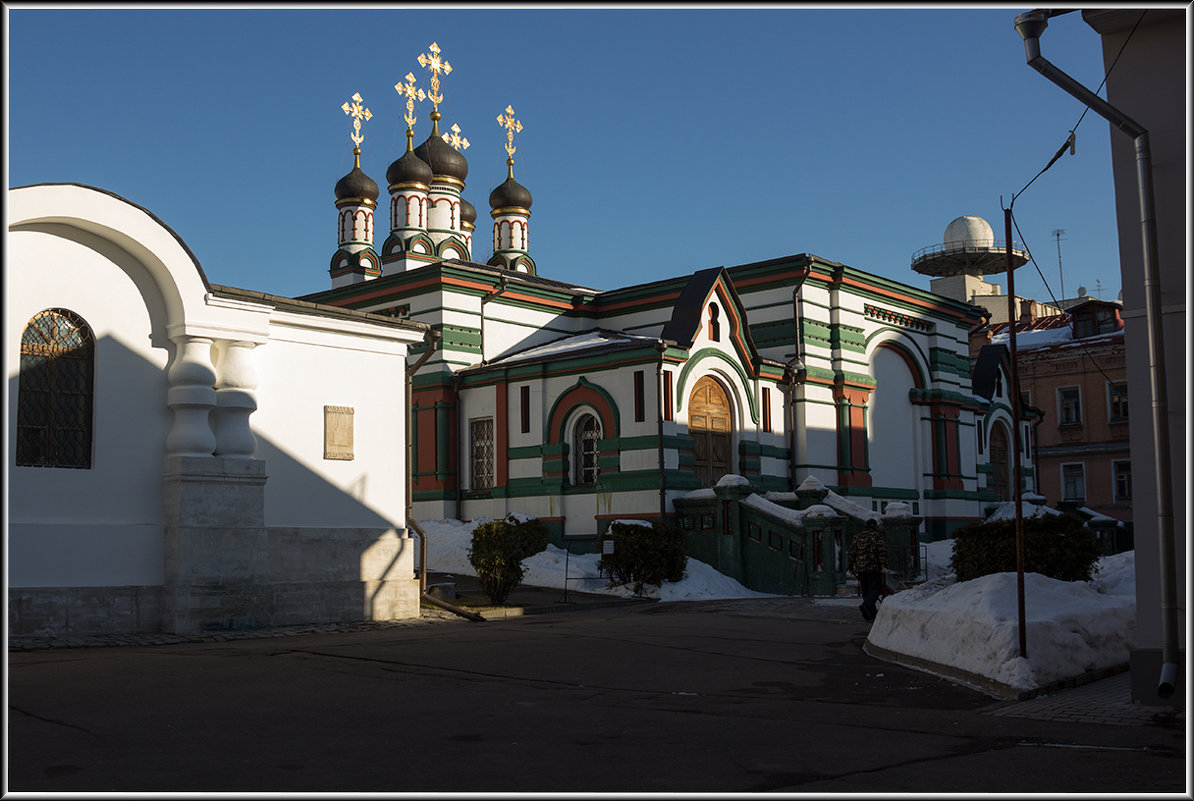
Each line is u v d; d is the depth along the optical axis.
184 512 17.73
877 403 37.88
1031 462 47.06
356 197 44.09
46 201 16.44
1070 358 53.38
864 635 16.94
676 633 17.09
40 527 16.55
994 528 16.72
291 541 19.39
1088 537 16.41
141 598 17.50
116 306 17.69
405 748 8.34
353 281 43.38
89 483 17.17
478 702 10.59
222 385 18.62
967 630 12.45
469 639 16.28
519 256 47.19
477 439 33.56
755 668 13.20
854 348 36.62
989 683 11.54
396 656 14.16
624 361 30.16
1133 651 10.39
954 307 41.12
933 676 12.59
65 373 17.16
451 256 44.53
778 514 27.77
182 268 17.95
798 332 35.16
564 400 31.52
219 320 18.41
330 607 19.62
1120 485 51.78
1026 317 63.34
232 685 11.60
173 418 18.20
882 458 37.66
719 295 32.06
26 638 16.23
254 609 18.36
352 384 20.62
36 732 8.89
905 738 8.82
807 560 26.98
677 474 29.58
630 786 7.04
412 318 34.94
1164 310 10.51
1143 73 10.85
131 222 17.38
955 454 40.31
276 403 19.52
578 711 10.11
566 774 7.40
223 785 7.07
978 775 7.43
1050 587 13.21
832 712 10.16
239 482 18.39
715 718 9.77
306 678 12.17
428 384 34.03
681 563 26.23
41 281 16.89
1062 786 7.10
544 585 27.00
